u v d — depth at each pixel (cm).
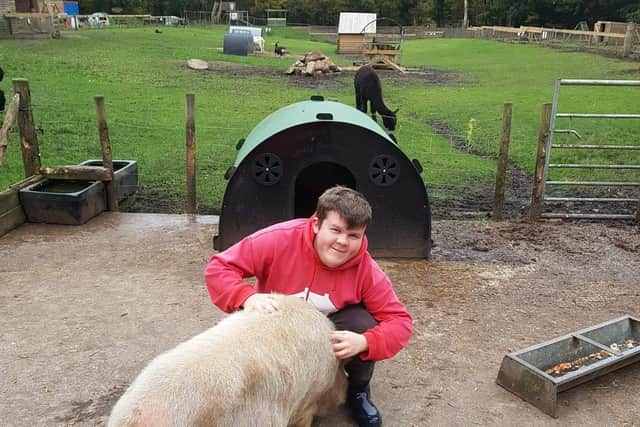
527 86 1680
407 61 2592
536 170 596
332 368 235
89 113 1127
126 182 628
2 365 316
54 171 578
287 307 226
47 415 278
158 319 373
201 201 666
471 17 6831
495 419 287
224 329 210
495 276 464
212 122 1118
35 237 513
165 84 1579
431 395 304
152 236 524
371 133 458
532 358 316
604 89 1545
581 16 5269
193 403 179
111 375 311
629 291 443
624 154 908
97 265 456
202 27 4938
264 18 6919
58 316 373
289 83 1748
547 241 550
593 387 314
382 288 250
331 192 232
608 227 596
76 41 2639
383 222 480
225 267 239
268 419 200
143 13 6762
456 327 378
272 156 457
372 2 6944
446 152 947
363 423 271
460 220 615
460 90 1662
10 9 2783
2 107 964
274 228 249
